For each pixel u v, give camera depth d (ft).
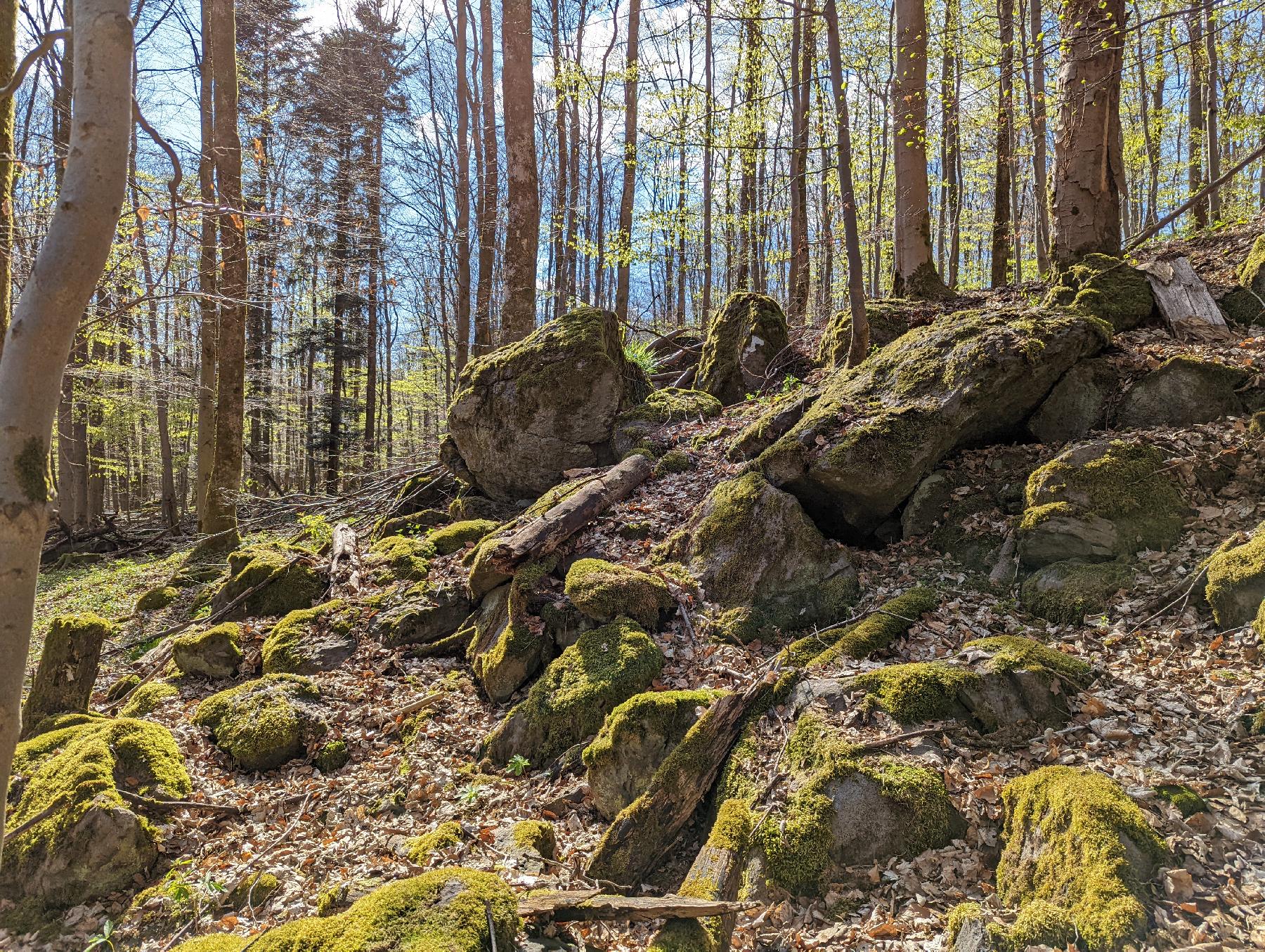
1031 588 18.01
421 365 98.58
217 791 17.72
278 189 56.39
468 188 58.39
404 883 11.09
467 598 23.99
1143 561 17.40
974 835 12.51
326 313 72.49
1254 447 18.53
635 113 51.29
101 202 6.64
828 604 19.74
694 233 57.31
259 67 71.36
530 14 38.11
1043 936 10.05
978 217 78.79
